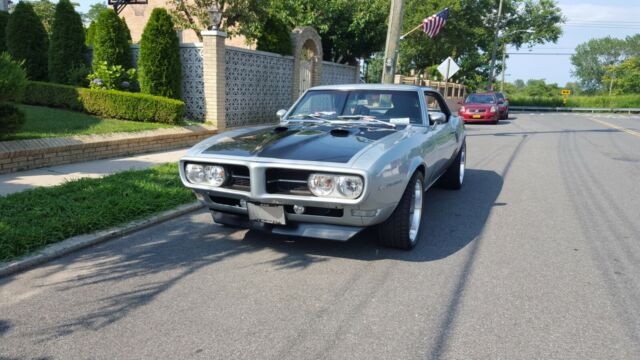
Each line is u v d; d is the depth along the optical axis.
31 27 12.73
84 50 12.48
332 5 19.31
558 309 3.38
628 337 3.01
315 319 3.17
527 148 12.83
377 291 3.62
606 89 103.50
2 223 4.34
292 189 3.86
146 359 2.68
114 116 10.43
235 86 12.25
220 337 2.93
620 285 3.82
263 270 3.98
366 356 2.75
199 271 3.94
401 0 12.16
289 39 14.25
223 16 16.52
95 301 3.38
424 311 3.31
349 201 3.65
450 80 39.81
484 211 6.12
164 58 10.70
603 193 7.31
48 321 3.10
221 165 4.02
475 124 22.17
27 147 7.06
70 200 5.27
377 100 5.45
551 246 4.76
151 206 5.36
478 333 3.03
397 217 4.25
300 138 4.36
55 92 11.13
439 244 4.75
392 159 3.91
